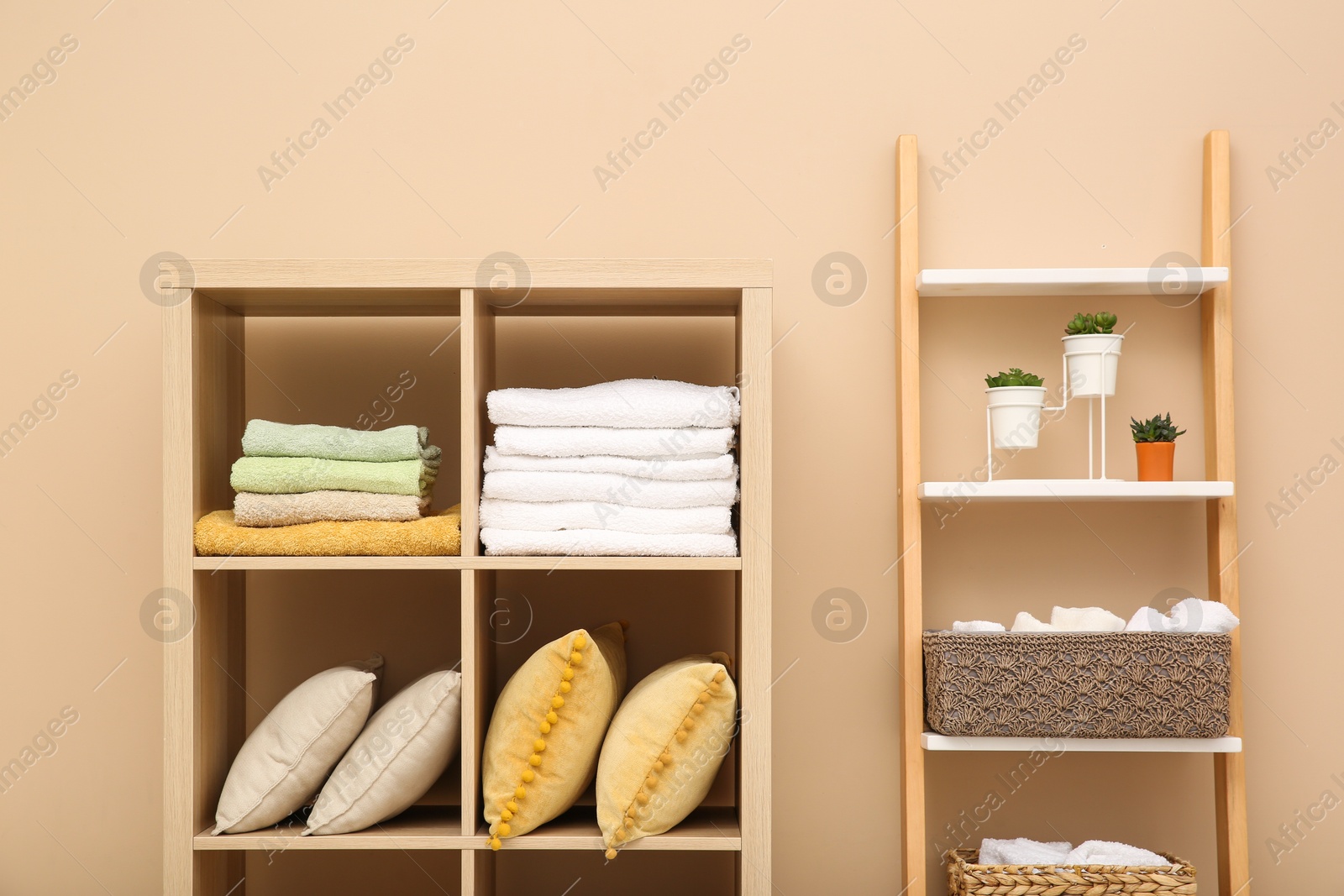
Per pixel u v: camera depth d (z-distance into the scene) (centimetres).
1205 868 142
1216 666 124
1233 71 147
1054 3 147
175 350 118
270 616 143
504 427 121
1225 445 139
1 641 143
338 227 146
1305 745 143
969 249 146
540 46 147
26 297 145
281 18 147
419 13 147
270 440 118
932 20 147
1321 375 145
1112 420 146
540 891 142
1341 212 146
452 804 134
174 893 116
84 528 144
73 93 146
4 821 141
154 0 147
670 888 142
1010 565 145
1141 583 144
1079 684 124
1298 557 144
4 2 146
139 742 142
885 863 142
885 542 144
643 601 144
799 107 147
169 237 146
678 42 147
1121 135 147
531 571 144
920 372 146
